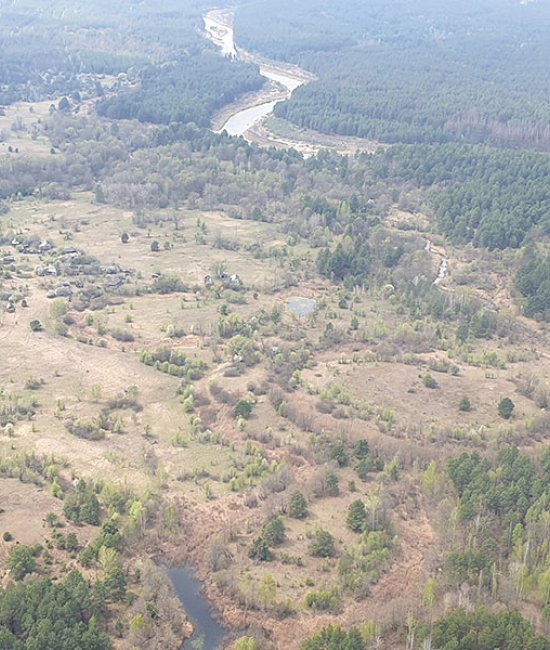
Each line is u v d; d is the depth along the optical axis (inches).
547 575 5590.6
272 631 5605.3
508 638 5123.0
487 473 6707.7
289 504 6609.3
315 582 5964.6
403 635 5413.4
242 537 6407.5
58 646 5132.9
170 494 6835.6
